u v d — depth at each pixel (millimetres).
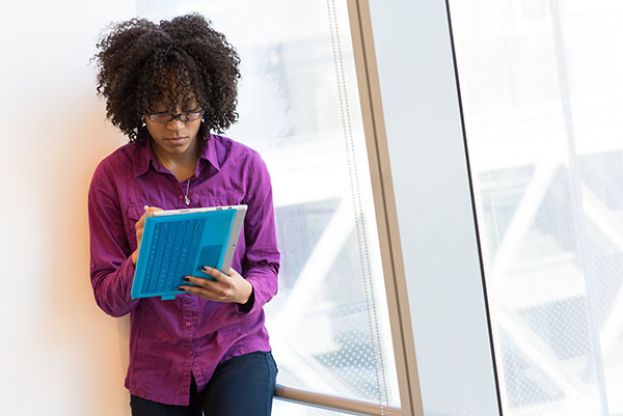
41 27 2635
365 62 2107
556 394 2094
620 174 1903
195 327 2486
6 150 2584
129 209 2486
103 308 2477
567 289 2033
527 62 2010
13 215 2594
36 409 2631
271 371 2529
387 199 2115
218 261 2283
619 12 1849
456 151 2156
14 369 2602
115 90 2436
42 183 2635
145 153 2500
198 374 2488
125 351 2738
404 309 2129
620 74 1867
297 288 2682
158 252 2180
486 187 2143
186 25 2451
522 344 2135
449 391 2168
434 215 2145
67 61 2674
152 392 2512
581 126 1944
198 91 2365
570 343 2049
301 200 2633
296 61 2566
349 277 2506
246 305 2430
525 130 2041
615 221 1925
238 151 2562
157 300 2488
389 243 2135
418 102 2127
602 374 2008
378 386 2430
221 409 2449
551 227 2037
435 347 2148
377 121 2105
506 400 2182
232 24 2760
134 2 2820
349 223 2482
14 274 2596
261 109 2719
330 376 2602
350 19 2119
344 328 2543
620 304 1947
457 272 2160
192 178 2508
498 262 2148
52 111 2648
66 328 2666
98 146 2721
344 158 2469
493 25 2055
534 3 1976
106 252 2502
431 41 2133
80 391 2684
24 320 2611
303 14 2520
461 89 2152
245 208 2213
